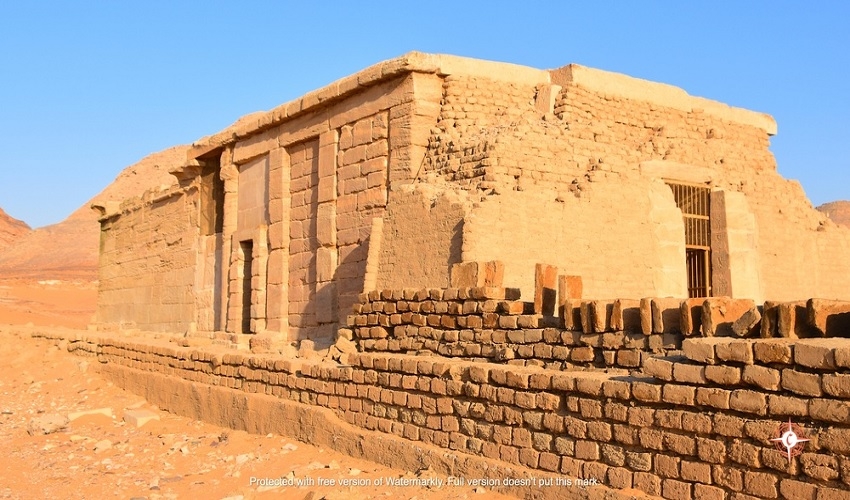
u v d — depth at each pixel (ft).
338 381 37.19
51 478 34.50
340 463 34.04
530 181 49.21
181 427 46.91
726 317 24.62
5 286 176.65
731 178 57.93
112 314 111.86
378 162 58.90
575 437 25.27
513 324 33.96
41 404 55.62
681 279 52.49
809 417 19.67
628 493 23.03
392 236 52.26
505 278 45.06
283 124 71.82
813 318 21.30
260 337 68.13
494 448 28.07
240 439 41.19
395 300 41.75
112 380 62.13
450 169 51.70
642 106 59.77
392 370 33.76
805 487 19.45
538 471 26.07
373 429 34.50
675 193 55.16
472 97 56.54
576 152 51.72
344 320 60.64
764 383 20.61
